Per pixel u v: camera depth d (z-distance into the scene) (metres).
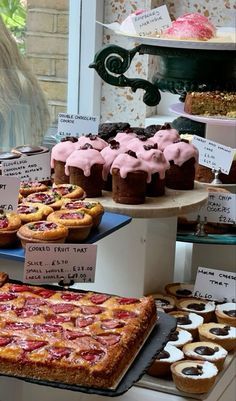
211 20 2.41
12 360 0.88
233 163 1.62
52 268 1.05
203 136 1.82
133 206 1.30
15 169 1.30
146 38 1.73
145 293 1.42
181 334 1.31
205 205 1.51
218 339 1.31
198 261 1.60
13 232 1.07
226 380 1.29
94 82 2.33
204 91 1.79
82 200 1.25
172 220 1.47
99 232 1.16
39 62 2.12
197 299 1.46
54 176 1.39
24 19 2.00
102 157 1.34
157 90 1.82
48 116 1.71
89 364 0.87
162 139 1.45
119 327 0.96
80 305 1.02
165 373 1.23
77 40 2.26
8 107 1.62
